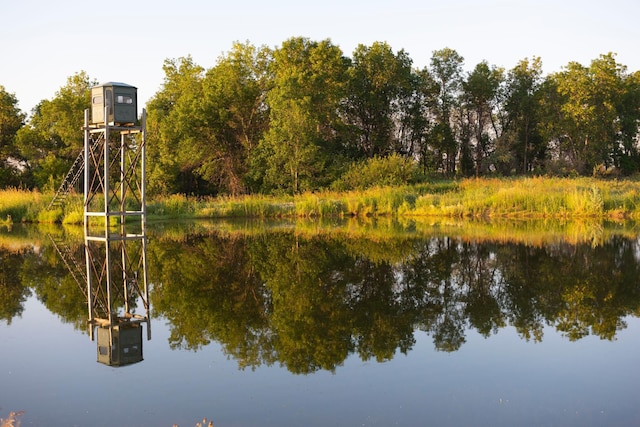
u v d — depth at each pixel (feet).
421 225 83.76
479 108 207.41
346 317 30.91
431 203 108.06
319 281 40.86
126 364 23.61
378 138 191.42
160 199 122.31
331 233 73.41
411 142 203.41
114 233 77.05
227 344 26.18
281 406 19.10
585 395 19.84
